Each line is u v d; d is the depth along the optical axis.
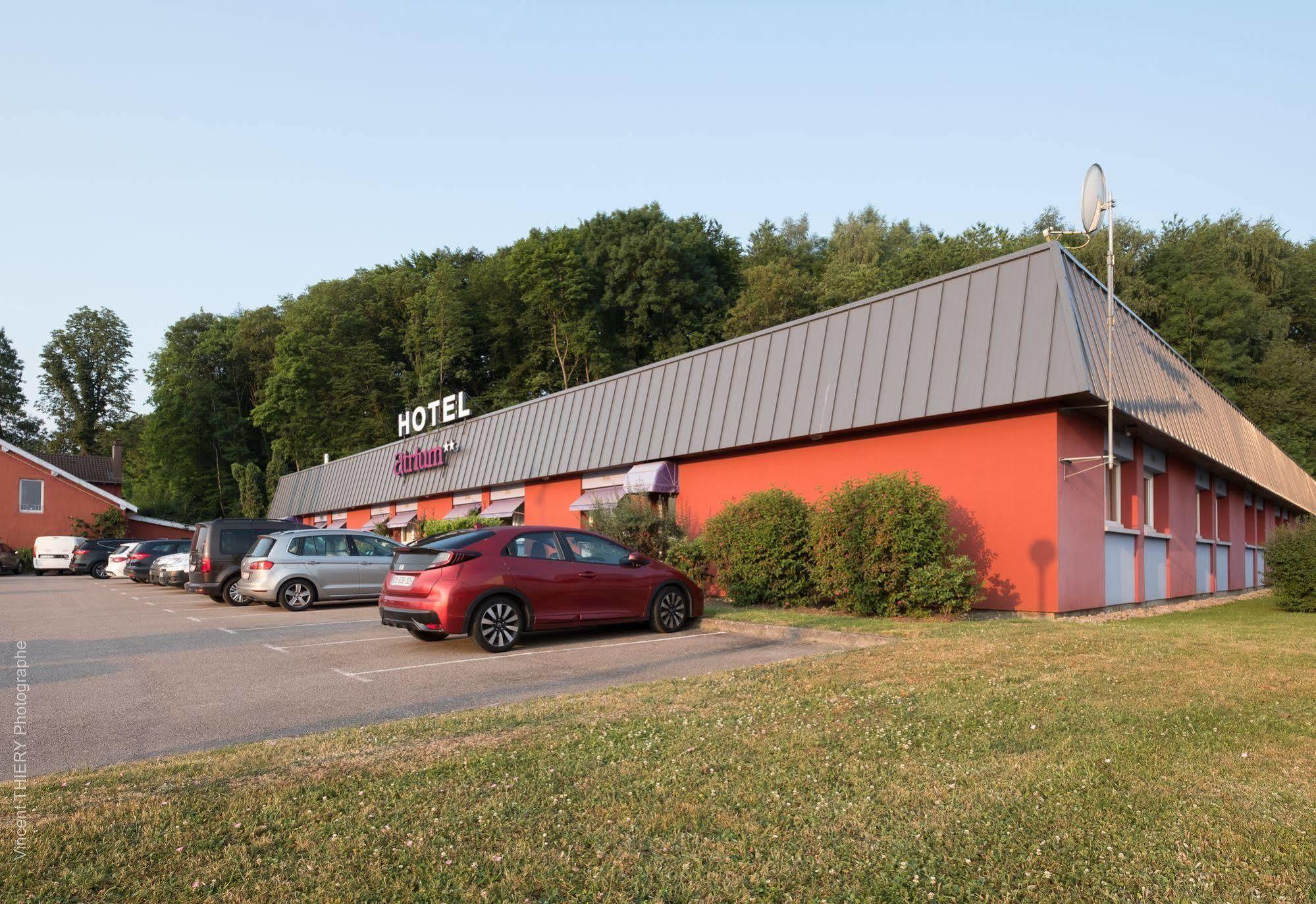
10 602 20.30
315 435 55.59
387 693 7.91
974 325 12.87
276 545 17.03
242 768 5.03
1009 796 4.34
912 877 3.46
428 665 9.51
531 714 6.34
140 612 16.86
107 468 60.88
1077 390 11.29
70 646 11.52
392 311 60.16
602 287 51.03
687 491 18.50
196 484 63.12
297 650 10.85
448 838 3.90
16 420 77.31
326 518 41.56
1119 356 13.29
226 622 14.67
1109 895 3.30
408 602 10.63
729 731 5.67
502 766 4.97
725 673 7.81
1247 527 26.83
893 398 13.66
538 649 10.67
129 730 6.62
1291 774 4.64
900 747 5.23
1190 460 18.72
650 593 11.92
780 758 5.05
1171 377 16.77
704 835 3.93
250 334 64.38
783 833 3.93
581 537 11.70
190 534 50.75
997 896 3.31
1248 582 26.00
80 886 3.42
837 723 5.82
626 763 4.98
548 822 4.09
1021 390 11.90
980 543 12.91
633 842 3.85
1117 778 4.61
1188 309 44.94
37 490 42.91
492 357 56.69
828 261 58.53
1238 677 7.14
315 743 5.62
